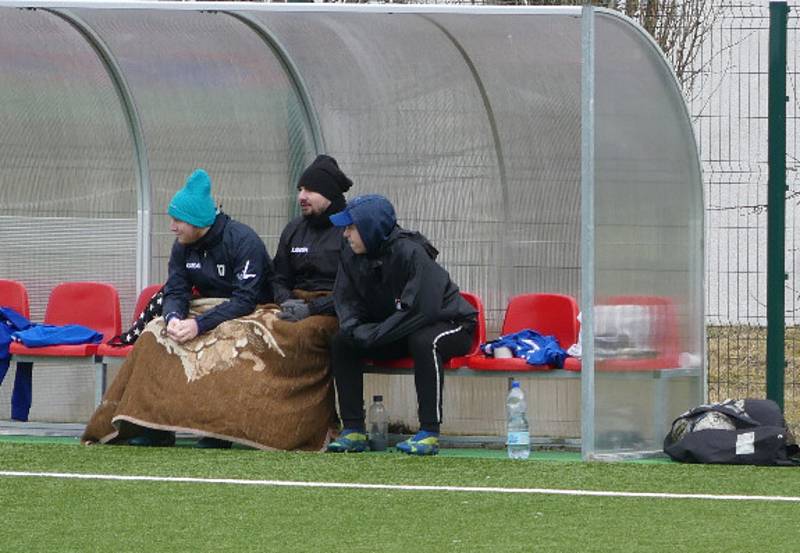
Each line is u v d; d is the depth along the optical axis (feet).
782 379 123.03
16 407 121.60
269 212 128.67
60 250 129.18
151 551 75.92
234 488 93.09
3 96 128.16
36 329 119.75
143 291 123.54
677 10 149.07
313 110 127.24
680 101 115.34
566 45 115.24
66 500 88.74
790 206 139.74
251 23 122.01
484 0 156.97
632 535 79.97
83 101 127.44
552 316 119.14
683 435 107.96
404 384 122.52
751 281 139.64
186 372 110.93
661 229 113.19
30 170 129.39
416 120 125.18
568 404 120.06
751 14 135.13
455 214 125.39
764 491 93.66
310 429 110.83
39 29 122.93
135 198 128.36
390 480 96.84
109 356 117.80
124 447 110.63
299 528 81.41
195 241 115.03
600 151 106.83
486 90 122.11
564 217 123.03
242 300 113.70
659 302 112.88
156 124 127.95
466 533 80.33
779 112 122.52
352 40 120.98
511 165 123.75
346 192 126.93
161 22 120.47
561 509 87.15
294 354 111.45
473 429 122.21
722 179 130.11
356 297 111.45
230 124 128.06
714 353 132.26
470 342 112.06
